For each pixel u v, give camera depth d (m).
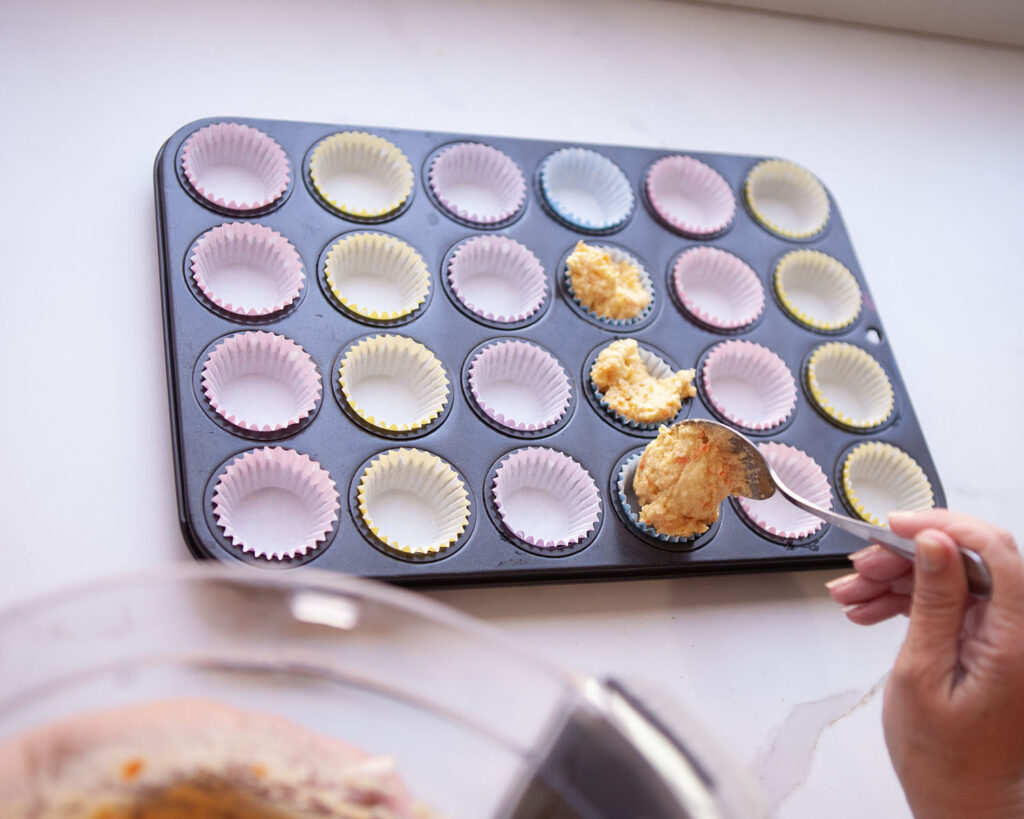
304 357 0.59
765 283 0.69
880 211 0.76
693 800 0.31
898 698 0.50
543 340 0.63
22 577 0.53
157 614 0.34
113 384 0.58
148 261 0.61
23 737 0.32
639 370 0.63
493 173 0.68
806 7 0.83
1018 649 0.48
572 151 0.69
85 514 0.55
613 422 0.62
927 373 0.71
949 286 0.75
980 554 0.48
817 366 0.68
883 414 0.67
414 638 0.34
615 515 0.60
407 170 0.65
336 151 0.65
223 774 0.33
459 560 0.57
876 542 0.53
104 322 0.59
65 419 0.56
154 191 0.62
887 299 0.73
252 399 0.59
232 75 0.67
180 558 0.55
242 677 0.34
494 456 0.60
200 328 0.58
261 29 0.69
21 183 0.60
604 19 0.78
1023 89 0.86
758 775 0.57
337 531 0.56
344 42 0.70
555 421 0.61
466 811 0.34
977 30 0.86
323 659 0.35
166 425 0.57
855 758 0.58
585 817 0.33
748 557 0.60
